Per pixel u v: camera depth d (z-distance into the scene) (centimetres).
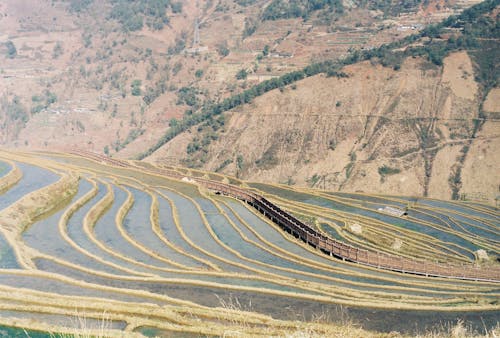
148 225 11100
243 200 14100
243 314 6112
